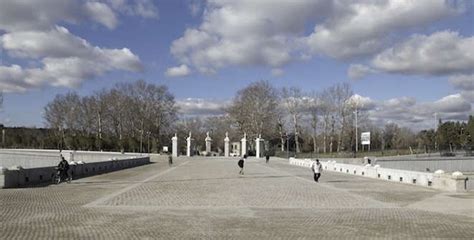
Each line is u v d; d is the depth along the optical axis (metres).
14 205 19.58
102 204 20.22
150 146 113.88
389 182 34.22
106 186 29.44
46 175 33.53
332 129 110.31
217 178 37.38
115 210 18.38
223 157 95.62
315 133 112.56
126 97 120.56
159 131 121.56
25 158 82.12
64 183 31.69
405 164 63.25
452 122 123.00
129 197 23.03
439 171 29.58
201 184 31.36
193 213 17.75
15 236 12.77
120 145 103.75
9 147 108.94
